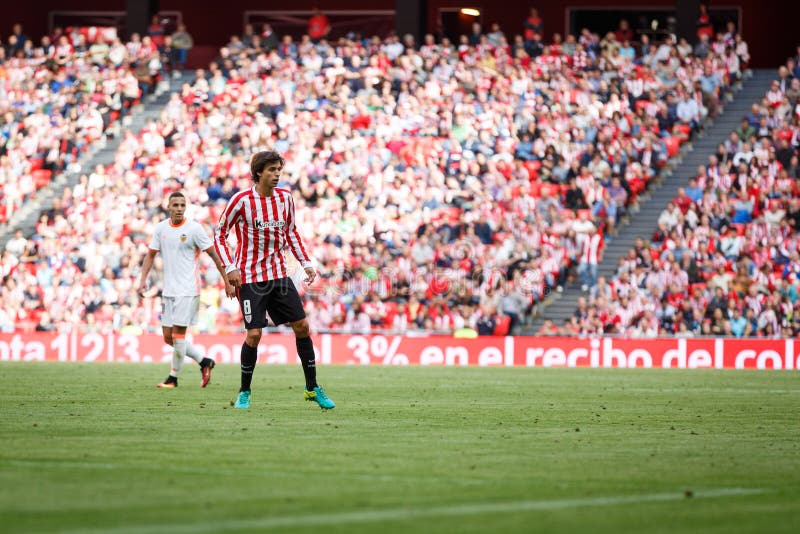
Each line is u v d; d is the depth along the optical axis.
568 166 106.75
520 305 97.00
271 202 43.94
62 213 111.50
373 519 22.97
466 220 103.00
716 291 92.88
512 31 137.50
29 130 122.62
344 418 42.47
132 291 102.81
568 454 33.19
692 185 102.38
